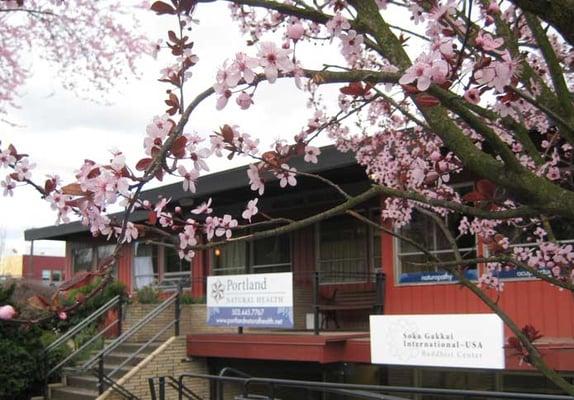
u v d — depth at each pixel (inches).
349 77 103.7
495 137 88.0
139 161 105.4
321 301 500.1
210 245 118.4
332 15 111.0
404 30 136.9
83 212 107.4
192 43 114.7
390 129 291.6
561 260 194.1
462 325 314.7
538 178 89.0
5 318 95.3
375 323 346.9
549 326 348.5
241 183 463.5
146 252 687.1
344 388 195.9
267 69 100.1
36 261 1565.0
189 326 515.2
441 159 183.6
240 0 110.7
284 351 398.3
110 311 512.7
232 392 454.0
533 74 120.6
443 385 387.5
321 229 516.1
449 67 91.4
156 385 426.9
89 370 424.2
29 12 271.4
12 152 117.0
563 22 79.4
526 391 353.1
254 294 427.8
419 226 408.2
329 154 401.7
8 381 410.3
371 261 476.1
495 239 177.8
